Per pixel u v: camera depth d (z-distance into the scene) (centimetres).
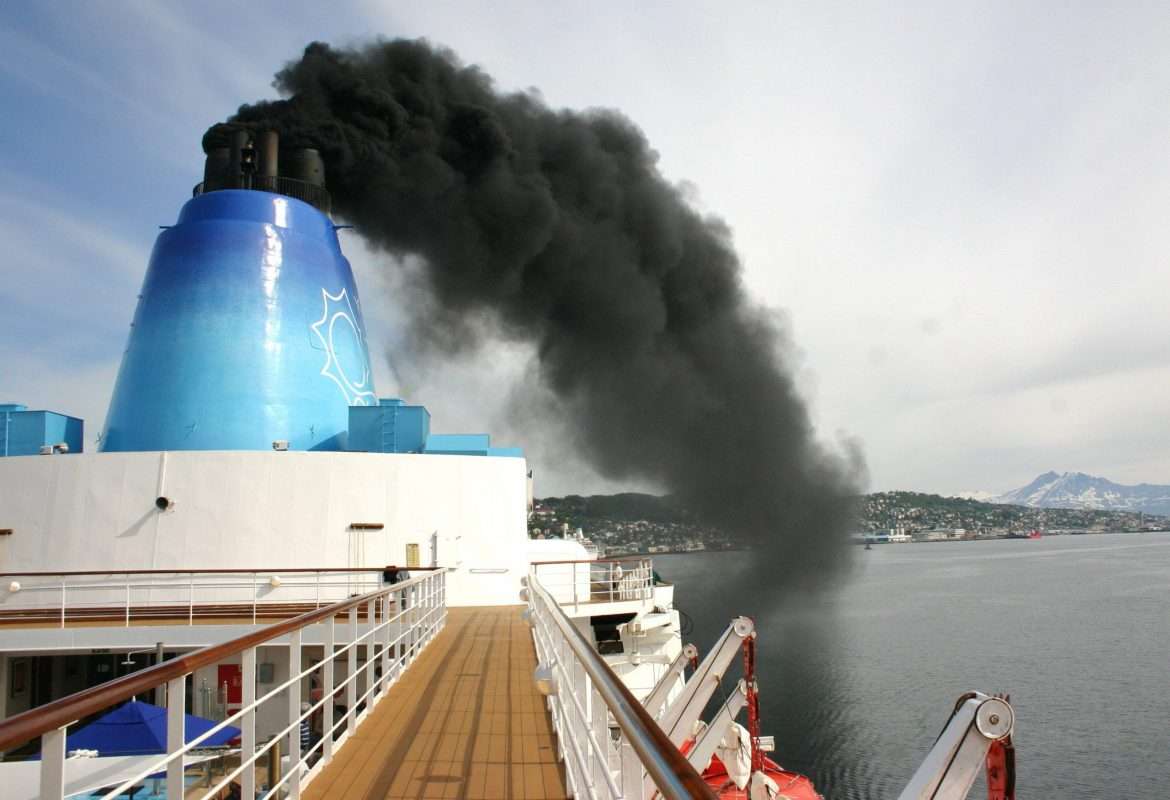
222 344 2233
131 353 2300
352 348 2484
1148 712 4153
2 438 2222
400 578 1766
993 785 680
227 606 1880
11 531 1925
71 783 1065
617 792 468
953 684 4825
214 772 1390
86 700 360
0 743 298
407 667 1330
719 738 1182
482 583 2109
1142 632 6756
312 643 1698
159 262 2342
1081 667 5312
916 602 9538
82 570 1908
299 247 2403
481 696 1125
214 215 2353
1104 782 3183
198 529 1942
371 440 2231
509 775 775
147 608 1880
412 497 2078
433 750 861
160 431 2180
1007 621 7650
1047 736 3803
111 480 1945
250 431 2194
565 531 3206
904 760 3456
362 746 878
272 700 1733
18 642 1619
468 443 2305
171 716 480
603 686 424
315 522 1994
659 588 2222
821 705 4350
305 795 718
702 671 1170
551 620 973
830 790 3131
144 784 1279
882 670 5250
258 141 2547
